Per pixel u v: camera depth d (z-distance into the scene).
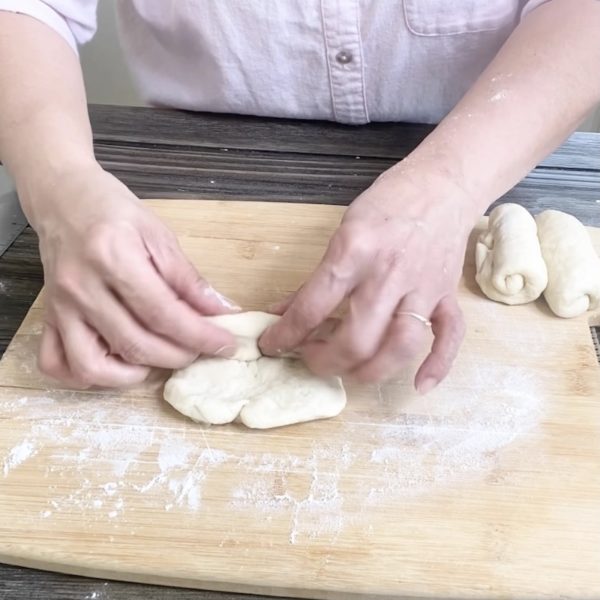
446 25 0.94
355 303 0.58
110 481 0.61
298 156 0.94
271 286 0.77
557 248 0.75
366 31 0.95
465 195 0.65
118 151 0.94
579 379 0.68
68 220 0.62
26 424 0.65
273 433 0.64
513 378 0.68
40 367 0.64
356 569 0.55
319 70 0.98
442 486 0.60
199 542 0.57
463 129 0.69
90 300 0.60
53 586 0.56
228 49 0.98
